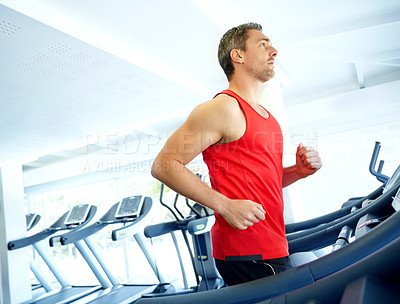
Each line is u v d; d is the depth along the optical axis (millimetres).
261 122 1071
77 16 2520
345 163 6160
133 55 3100
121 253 8641
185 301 800
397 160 5770
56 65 2840
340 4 3158
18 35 2338
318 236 1843
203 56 3486
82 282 6941
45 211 8867
